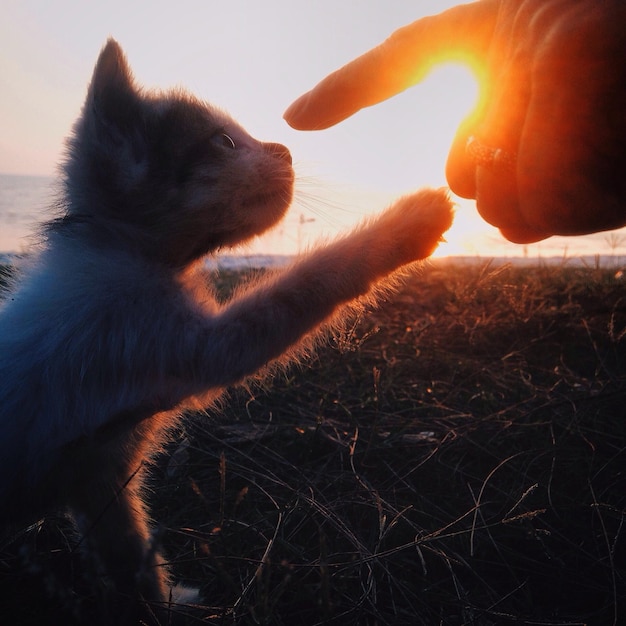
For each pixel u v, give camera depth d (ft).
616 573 0.67
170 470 0.91
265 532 0.76
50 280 0.67
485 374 1.24
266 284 0.68
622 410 1.04
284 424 1.03
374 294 0.75
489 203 0.38
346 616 0.63
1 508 0.63
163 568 0.70
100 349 0.62
